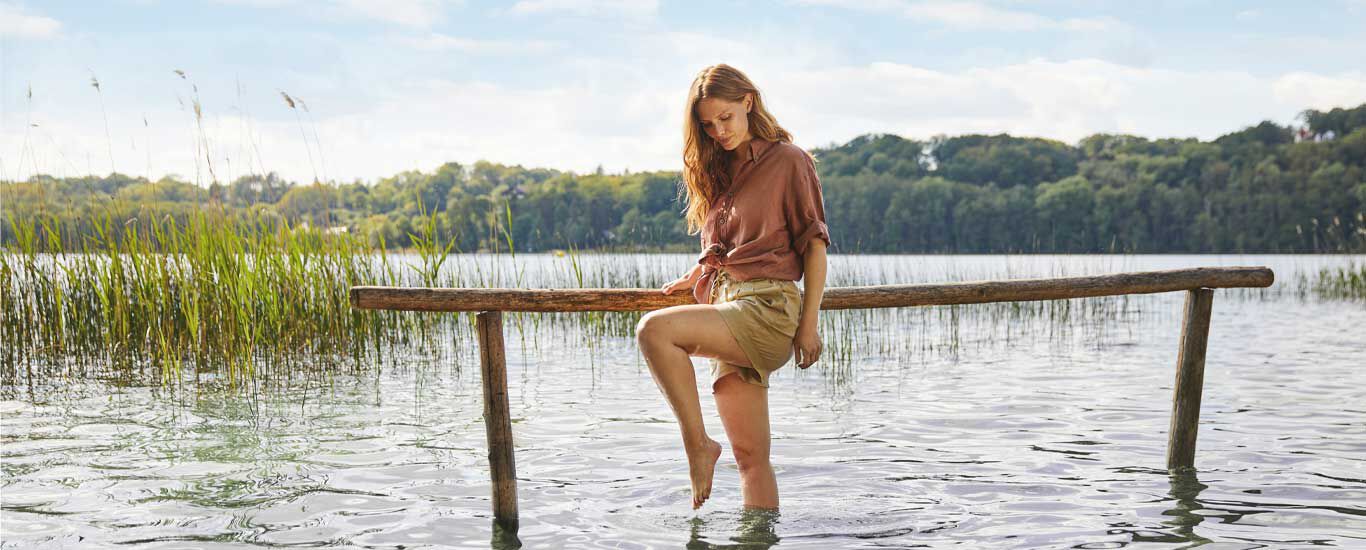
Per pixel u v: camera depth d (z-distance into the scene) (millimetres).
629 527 3654
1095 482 4340
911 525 3664
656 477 4461
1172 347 10281
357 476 4492
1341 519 3713
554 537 3531
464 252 11055
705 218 3600
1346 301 17969
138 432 5547
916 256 49875
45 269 8250
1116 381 7707
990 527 3641
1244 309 16125
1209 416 5984
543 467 4684
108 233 8039
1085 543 3428
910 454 4973
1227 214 72750
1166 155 91438
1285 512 3812
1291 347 10203
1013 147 94812
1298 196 70688
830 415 6184
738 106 3359
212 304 7938
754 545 3420
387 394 6973
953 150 99812
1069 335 11578
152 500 4062
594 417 6102
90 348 8305
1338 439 5246
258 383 7383
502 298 3572
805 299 3379
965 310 14617
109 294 8133
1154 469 4582
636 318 11617
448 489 4250
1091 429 5648
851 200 77562
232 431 5578
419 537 3547
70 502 4023
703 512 3848
